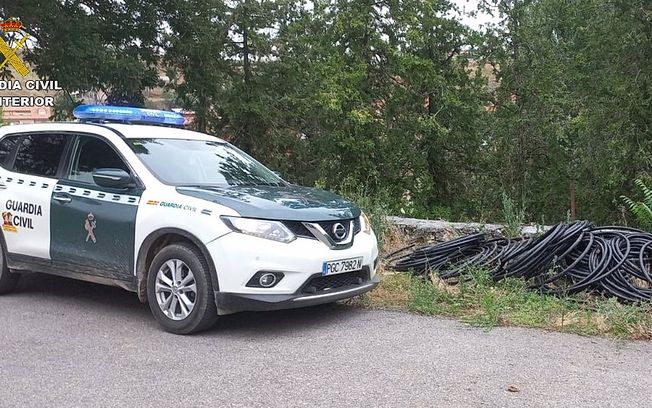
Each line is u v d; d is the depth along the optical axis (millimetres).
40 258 6434
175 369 4578
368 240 5973
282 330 5570
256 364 4680
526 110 23156
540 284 6594
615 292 6090
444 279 6969
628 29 18344
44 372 4516
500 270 6938
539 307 6012
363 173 22672
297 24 22125
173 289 5473
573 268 6625
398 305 6379
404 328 5609
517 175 23641
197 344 5176
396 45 22562
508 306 6082
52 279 7656
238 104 21406
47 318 5969
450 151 24438
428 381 4340
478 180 24578
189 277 5406
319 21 22500
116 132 6273
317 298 5367
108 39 19047
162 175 5902
